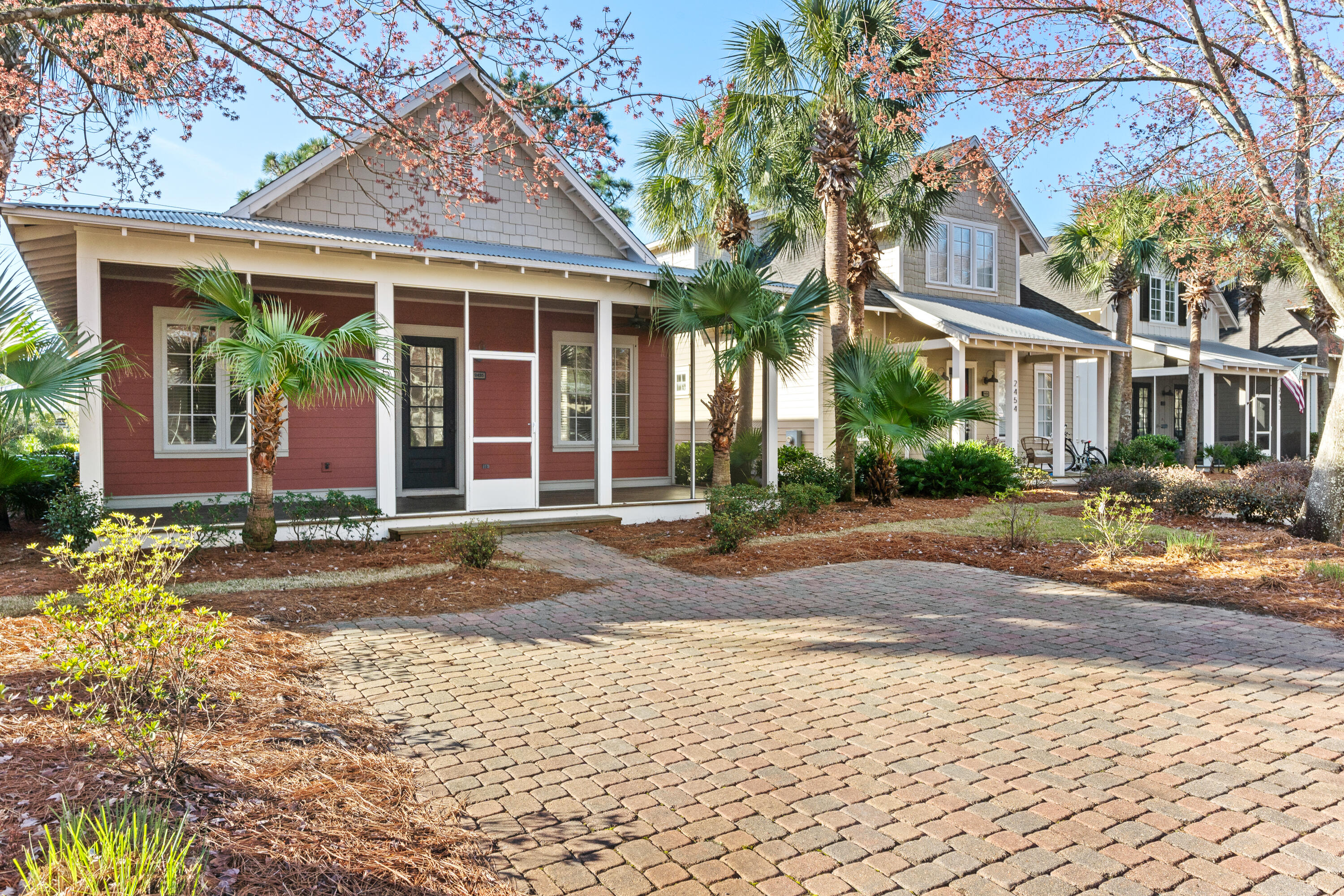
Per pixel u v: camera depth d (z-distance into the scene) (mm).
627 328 15234
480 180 11039
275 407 9008
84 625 3523
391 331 10375
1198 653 5754
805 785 3623
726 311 11898
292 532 9836
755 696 4805
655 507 12352
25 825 2750
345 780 3506
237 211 11406
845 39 12820
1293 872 2949
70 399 7332
